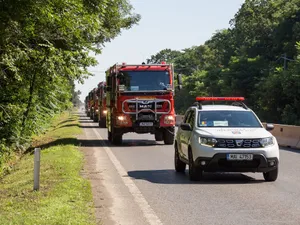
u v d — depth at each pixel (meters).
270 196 12.30
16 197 11.81
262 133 14.63
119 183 14.29
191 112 16.45
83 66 24.00
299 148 26.22
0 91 24.66
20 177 15.78
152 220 9.71
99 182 14.37
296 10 91.75
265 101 76.88
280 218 9.91
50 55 22.06
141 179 15.11
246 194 12.59
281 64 90.38
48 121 40.09
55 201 10.66
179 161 16.67
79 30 20.98
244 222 9.57
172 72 28.06
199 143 14.44
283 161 20.14
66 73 23.36
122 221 9.59
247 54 101.94
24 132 27.64
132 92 27.70
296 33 86.31
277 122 75.44
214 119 15.42
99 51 24.56
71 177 14.01
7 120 25.22
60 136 32.94
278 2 98.19
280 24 92.88
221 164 14.29
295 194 12.59
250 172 15.68
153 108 27.81
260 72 88.38
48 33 20.92
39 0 17.52
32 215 9.36
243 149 14.22
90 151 23.89
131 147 26.53
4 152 23.95
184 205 11.22
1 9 17.17
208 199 11.93
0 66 20.88
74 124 50.28
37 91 28.14
